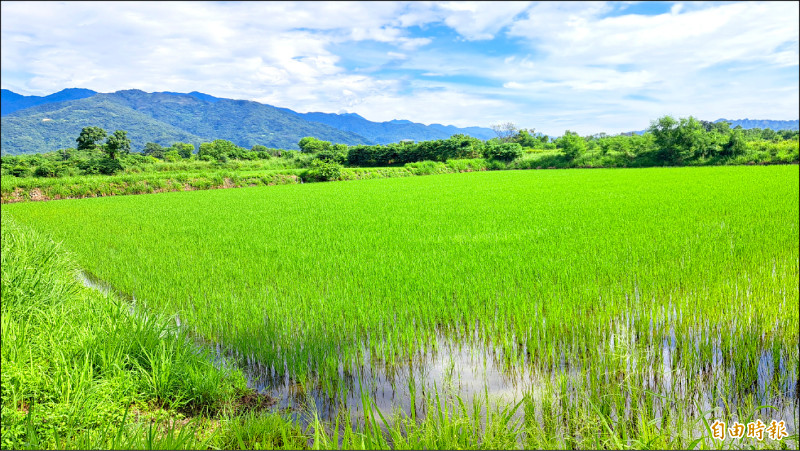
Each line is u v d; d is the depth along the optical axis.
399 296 8.23
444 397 5.29
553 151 83.69
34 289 6.88
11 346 5.21
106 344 5.55
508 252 11.49
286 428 4.58
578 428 4.54
